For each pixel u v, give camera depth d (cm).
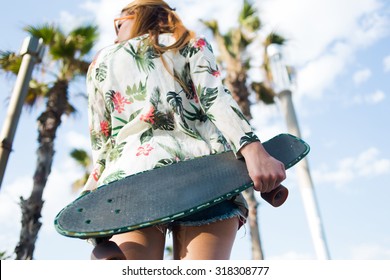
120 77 122
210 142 118
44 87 1045
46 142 955
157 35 126
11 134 517
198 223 104
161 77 120
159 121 114
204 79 118
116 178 105
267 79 1082
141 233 105
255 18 1125
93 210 94
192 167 106
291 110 731
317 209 651
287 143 119
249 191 1066
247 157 104
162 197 97
